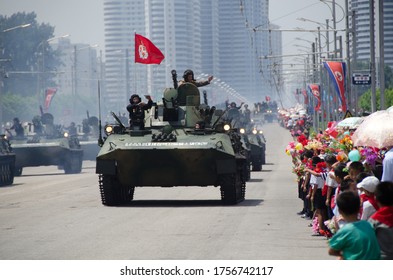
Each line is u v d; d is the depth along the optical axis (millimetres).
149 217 60406
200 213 63125
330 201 47875
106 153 68062
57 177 120062
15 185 103375
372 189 34031
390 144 46219
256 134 127562
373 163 48781
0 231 53031
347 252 27312
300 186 61625
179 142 68375
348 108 126438
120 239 48469
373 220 29922
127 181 69125
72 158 129875
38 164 128875
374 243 27312
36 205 71812
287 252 43281
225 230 52531
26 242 47625
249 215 61625
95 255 42375
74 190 90188
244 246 45531
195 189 89438
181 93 73562
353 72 131125
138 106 71875
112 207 68750
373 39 103688
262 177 110312
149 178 68938
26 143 128875
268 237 49250
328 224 39594
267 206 68750
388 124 46531
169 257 41531
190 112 72812
